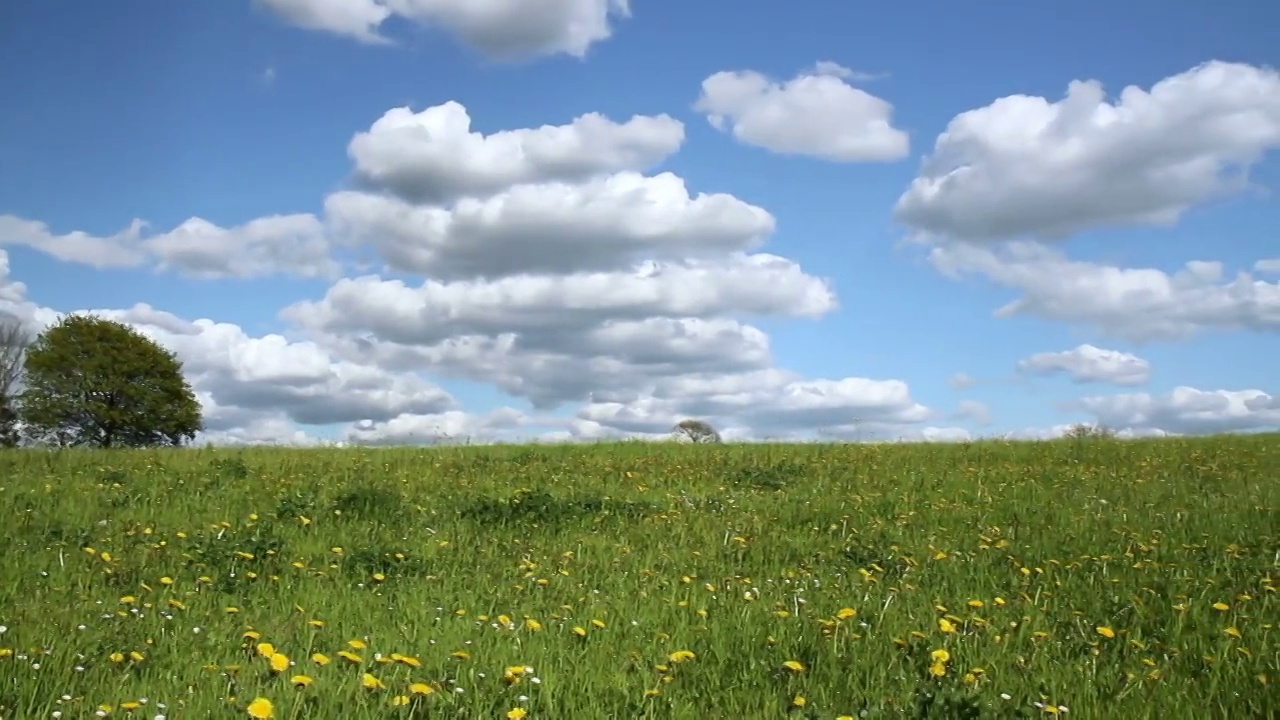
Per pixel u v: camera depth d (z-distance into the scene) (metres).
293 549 9.90
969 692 5.27
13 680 5.21
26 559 9.09
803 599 7.88
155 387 46.66
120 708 4.93
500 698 5.23
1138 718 5.09
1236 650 6.29
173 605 7.47
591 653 6.25
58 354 44.09
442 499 13.55
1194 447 21.94
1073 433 26.12
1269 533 10.89
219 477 15.12
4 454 18.53
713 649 6.38
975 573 9.17
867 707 5.06
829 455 20.70
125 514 11.79
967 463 18.91
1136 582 8.55
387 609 7.58
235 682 5.44
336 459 18.80
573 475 16.80
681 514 12.66
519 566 9.44
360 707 4.91
